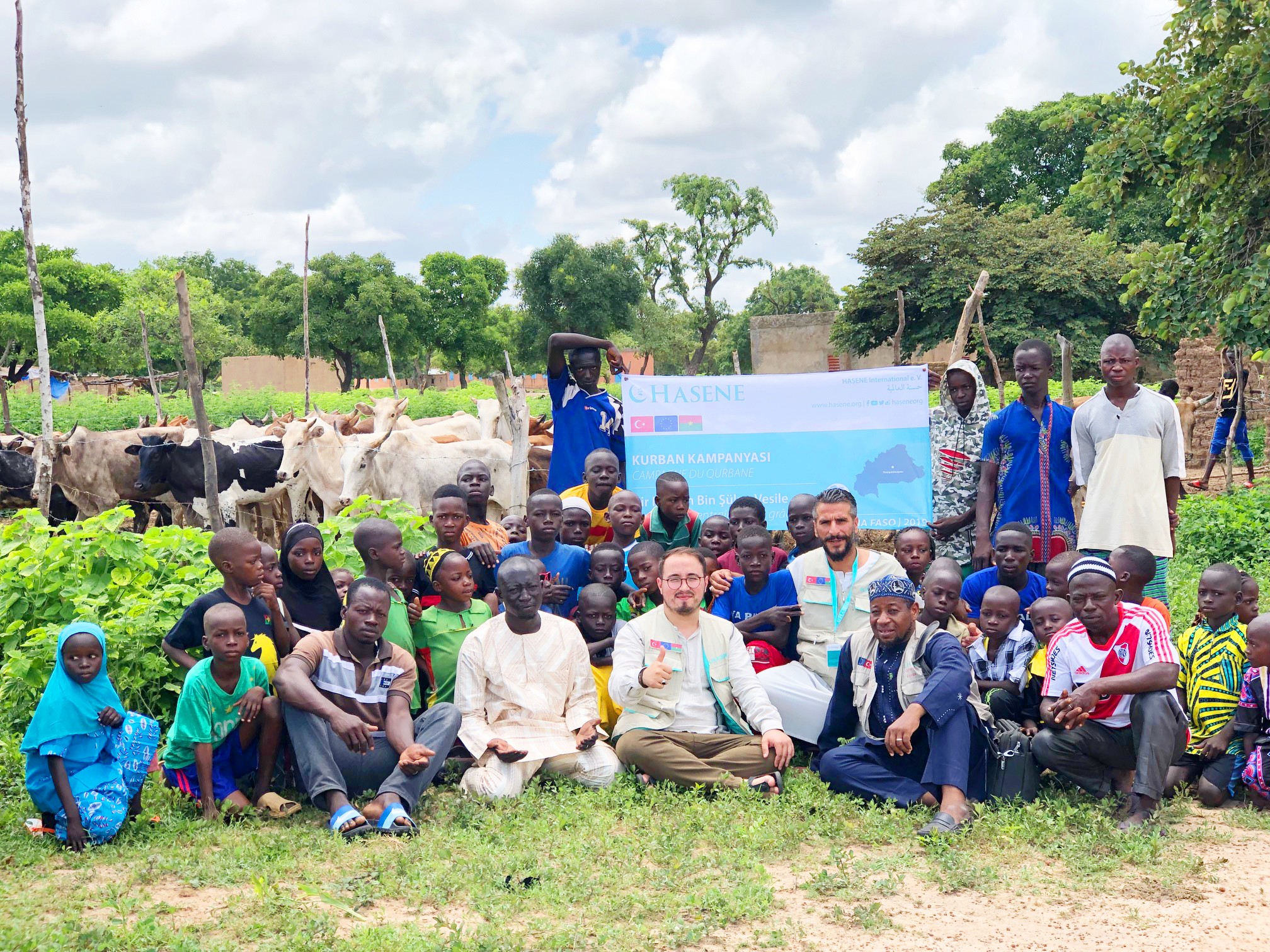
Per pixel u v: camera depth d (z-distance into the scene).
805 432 9.15
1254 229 11.77
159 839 5.52
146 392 41.97
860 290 37.00
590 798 6.12
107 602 7.45
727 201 57.84
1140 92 12.11
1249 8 10.94
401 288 55.34
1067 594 6.72
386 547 6.75
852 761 6.22
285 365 62.47
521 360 55.44
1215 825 5.80
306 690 5.86
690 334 62.69
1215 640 6.45
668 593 6.60
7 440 18.39
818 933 4.52
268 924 4.53
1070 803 5.96
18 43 9.57
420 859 5.26
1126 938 4.44
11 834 5.61
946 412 8.54
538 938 4.45
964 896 4.88
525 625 6.51
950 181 47.38
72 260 58.84
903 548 7.31
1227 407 17.38
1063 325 34.53
